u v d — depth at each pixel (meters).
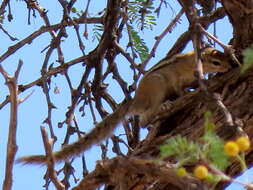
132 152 7.83
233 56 7.00
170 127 7.68
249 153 6.94
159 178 6.58
